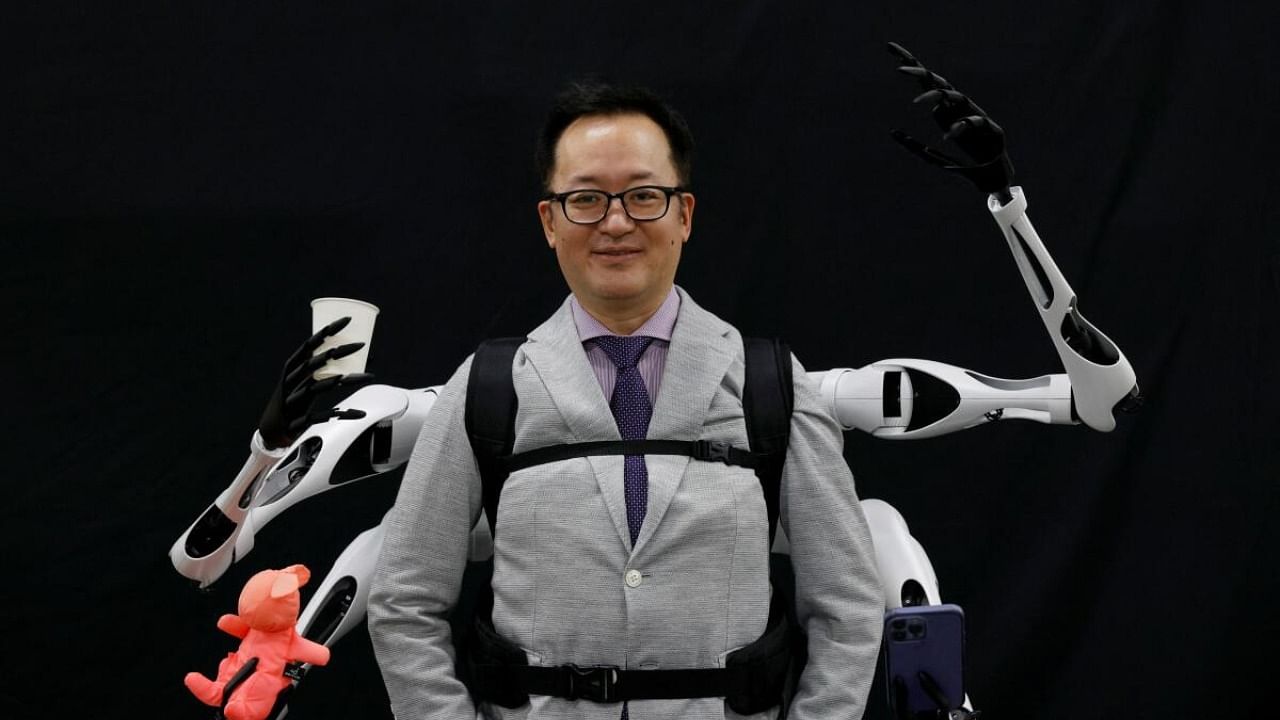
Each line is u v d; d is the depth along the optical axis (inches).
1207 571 92.9
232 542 67.1
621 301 60.7
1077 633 93.7
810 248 92.9
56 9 89.5
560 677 57.4
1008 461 94.0
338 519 94.4
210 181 91.2
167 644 93.0
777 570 96.0
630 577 57.2
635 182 59.2
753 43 91.8
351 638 95.0
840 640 60.0
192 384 92.1
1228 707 93.4
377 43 91.4
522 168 92.3
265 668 59.1
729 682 57.7
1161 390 92.6
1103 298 92.4
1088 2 91.4
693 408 59.7
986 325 92.9
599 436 59.6
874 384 72.6
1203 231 91.7
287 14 90.9
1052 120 91.7
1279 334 91.9
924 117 92.0
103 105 90.3
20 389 91.0
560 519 58.2
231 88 91.0
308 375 57.7
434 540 60.9
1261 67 90.9
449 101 91.8
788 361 62.9
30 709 92.1
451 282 92.7
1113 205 92.0
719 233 92.7
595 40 91.8
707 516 57.9
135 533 92.3
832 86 92.0
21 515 91.4
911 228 92.8
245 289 91.8
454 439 61.6
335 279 92.2
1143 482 93.2
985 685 93.9
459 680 62.2
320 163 91.7
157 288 91.5
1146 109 91.5
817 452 61.8
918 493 94.9
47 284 90.8
